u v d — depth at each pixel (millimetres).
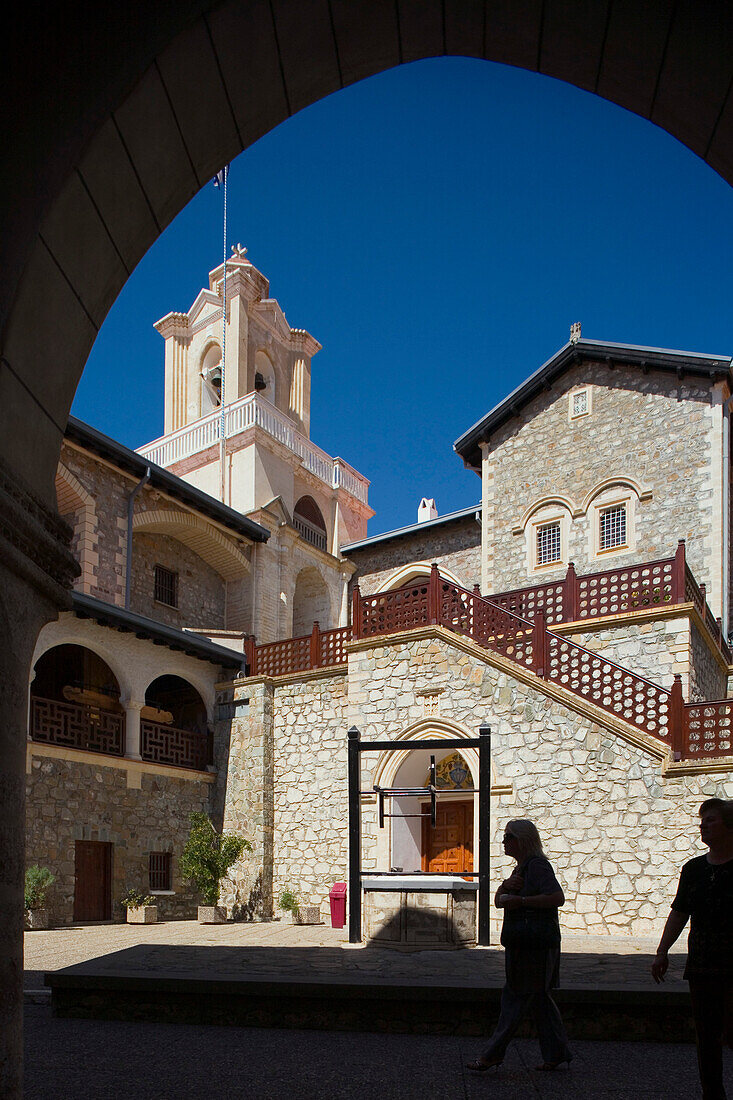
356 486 32250
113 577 20406
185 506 22750
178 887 18219
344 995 6441
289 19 3428
